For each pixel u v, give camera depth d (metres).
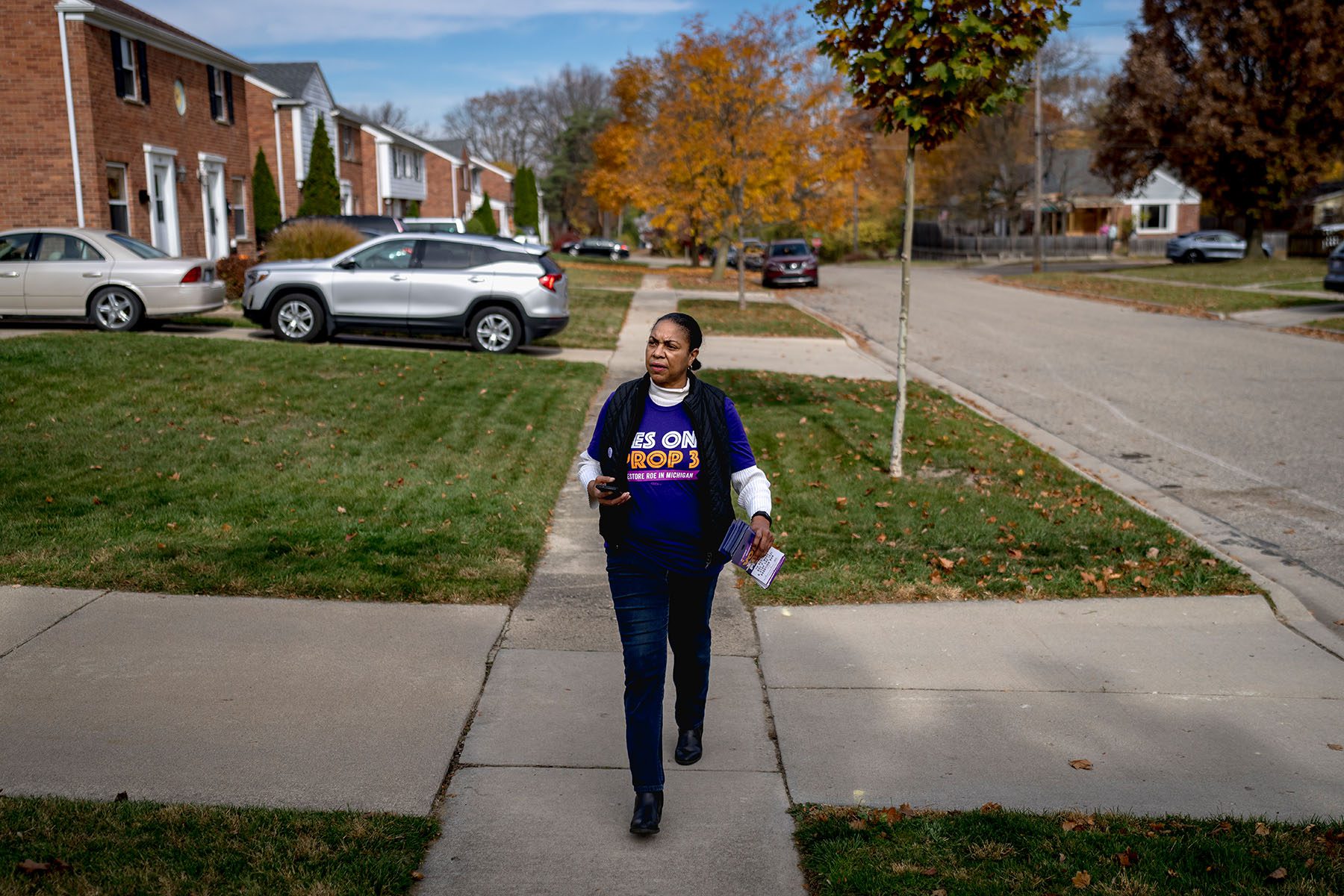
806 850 3.55
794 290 34.19
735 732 4.46
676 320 3.59
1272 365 16.23
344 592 5.80
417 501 7.53
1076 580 6.41
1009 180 61.97
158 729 4.22
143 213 23.39
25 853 3.26
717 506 3.63
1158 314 25.41
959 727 4.53
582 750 4.25
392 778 3.93
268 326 15.02
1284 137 36.81
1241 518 8.21
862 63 8.06
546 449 9.36
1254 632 5.73
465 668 4.96
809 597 6.09
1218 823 3.71
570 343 17.14
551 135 107.50
